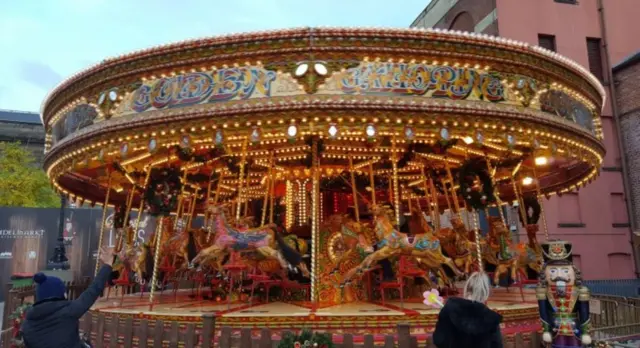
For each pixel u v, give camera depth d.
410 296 13.31
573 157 13.07
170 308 11.34
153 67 10.95
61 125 13.65
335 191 14.71
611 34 29.84
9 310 12.87
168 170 12.30
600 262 27.02
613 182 28.20
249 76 10.41
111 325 8.73
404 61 10.46
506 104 11.15
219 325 9.17
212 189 17.30
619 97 29.03
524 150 13.58
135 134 10.94
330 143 12.32
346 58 10.33
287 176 14.45
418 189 18.02
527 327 10.16
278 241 11.02
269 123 10.14
